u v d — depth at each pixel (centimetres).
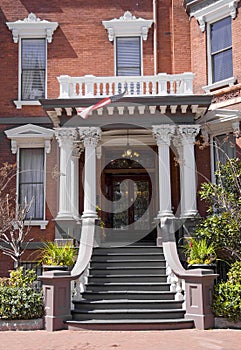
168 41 1777
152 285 1295
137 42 1798
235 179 1289
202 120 1620
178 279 1259
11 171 1675
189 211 1466
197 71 1709
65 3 1800
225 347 927
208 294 1148
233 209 1266
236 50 1598
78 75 1759
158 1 1797
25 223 1630
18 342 1002
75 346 955
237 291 1129
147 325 1125
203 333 1072
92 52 1775
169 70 1759
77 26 1789
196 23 1731
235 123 1559
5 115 1728
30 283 1237
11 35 1783
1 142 1708
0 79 1753
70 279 1180
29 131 1692
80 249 1394
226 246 1279
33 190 1703
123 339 1019
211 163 1627
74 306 1229
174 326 1130
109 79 1538
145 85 1573
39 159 1720
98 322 1129
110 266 1403
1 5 1800
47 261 1296
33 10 1800
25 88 1766
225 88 1608
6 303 1144
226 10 1639
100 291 1291
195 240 1312
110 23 1778
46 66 1769
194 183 1481
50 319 1136
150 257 1434
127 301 1216
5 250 1551
